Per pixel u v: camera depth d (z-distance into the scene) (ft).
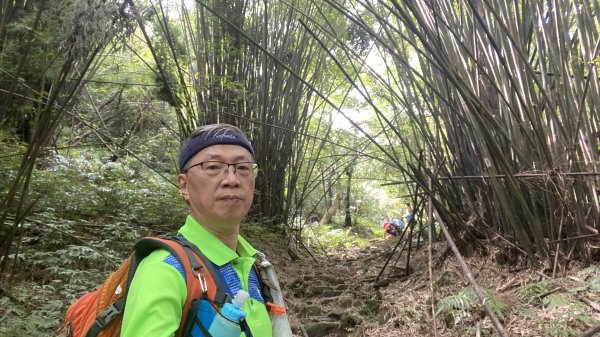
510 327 7.51
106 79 18.86
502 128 9.72
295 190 20.61
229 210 3.58
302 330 8.89
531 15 10.05
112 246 12.28
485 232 10.79
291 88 18.30
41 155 14.49
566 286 8.32
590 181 9.11
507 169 8.86
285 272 14.73
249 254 3.88
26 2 9.36
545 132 9.61
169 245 3.28
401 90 12.68
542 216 9.80
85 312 3.34
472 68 10.30
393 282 12.35
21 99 10.06
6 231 9.14
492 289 9.07
